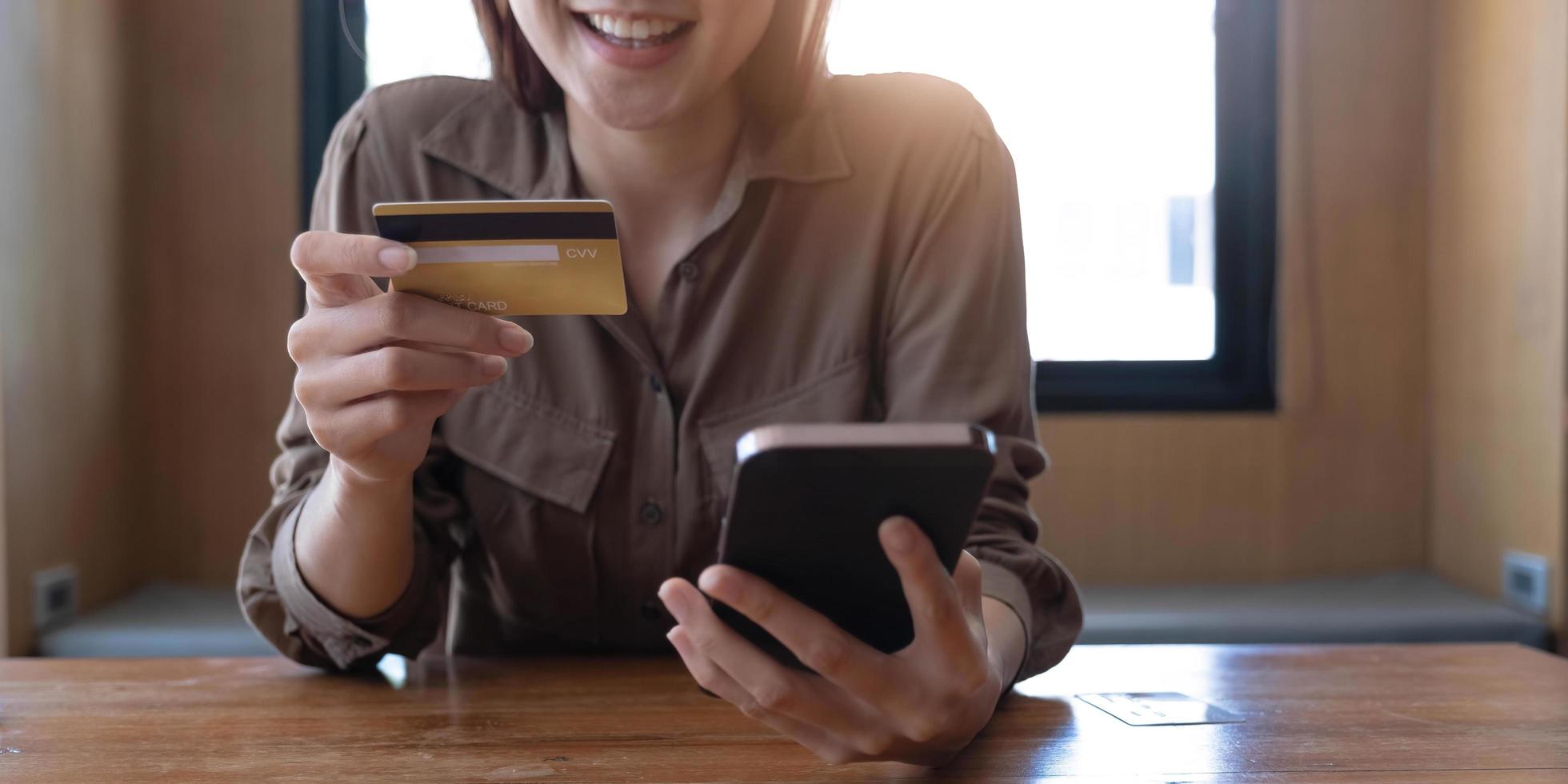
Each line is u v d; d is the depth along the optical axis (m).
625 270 1.08
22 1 2.35
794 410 1.06
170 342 2.88
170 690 0.91
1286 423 3.04
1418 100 3.02
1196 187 3.04
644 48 0.85
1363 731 0.79
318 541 0.91
